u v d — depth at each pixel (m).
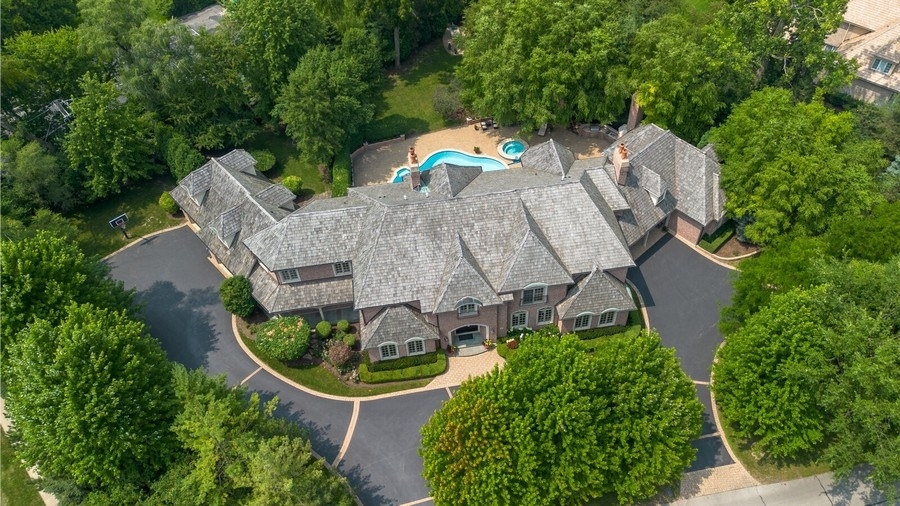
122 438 40.09
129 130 69.81
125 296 55.03
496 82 70.19
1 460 49.59
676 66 66.44
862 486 46.06
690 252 64.56
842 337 41.19
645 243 64.62
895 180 58.72
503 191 54.66
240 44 76.19
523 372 41.34
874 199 54.84
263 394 53.69
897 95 68.81
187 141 73.56
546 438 39.72
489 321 54.00
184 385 42.66
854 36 84.06
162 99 74.12
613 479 41.28
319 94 67.56
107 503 40.22
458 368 54.88
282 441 41.34
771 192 57.28
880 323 41.97
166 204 70.75
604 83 71.19
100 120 66.69
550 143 63.28
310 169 76.31
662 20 72.25
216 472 40.00
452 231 53.25
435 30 96.38
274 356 54.16
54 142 73.69
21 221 63.34
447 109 80.44
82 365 41.12
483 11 72.25
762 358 42.84
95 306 50.81
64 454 39.88
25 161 64.25
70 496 42.22
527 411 40.66
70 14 91.94
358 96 76.06
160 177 76.69
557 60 68.69
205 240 63.47
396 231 52.78
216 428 39.72
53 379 40.62
